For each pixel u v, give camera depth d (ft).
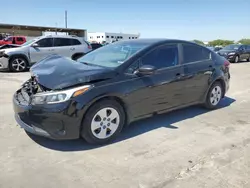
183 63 14.53
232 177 8.96
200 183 8.58
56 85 10.20
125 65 11.89
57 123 10.12
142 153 10.66
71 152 10.62
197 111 16.70
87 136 10.87
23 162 9.73
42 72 11.45
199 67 15.34
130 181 8.64
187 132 13.03
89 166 9.56
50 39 37.78
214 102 17.03
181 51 14.56
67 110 10.05
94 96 10.54
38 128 10.34
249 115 16.11
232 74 37.19
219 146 11.46
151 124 14.03
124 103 11.70
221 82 17.37
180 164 9.80
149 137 12.29
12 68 35.63
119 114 11.69
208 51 16.62
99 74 11.00
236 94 22.54
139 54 12.46
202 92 15.93
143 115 12.75
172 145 11.46
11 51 35.22
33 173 9.00
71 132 10.38
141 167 9.55
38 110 10.13
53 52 37.78
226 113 16.47
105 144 11.44
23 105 10.71
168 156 10.43
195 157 10.39
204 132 13.08
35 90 11.00
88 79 10.61
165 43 13.87
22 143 11.32
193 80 14.94
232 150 11.07
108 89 10.93
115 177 8.87
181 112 16.38
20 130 12.74
